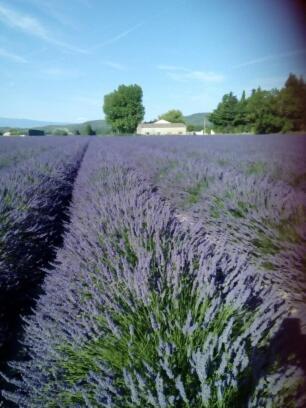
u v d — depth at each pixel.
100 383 1.48
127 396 1.46
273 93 37.81
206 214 5.03
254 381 1.37
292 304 2.93
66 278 2.56
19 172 6.32
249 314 1.82
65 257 3.21
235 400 1.36
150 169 9.96
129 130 71.50
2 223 3.56
